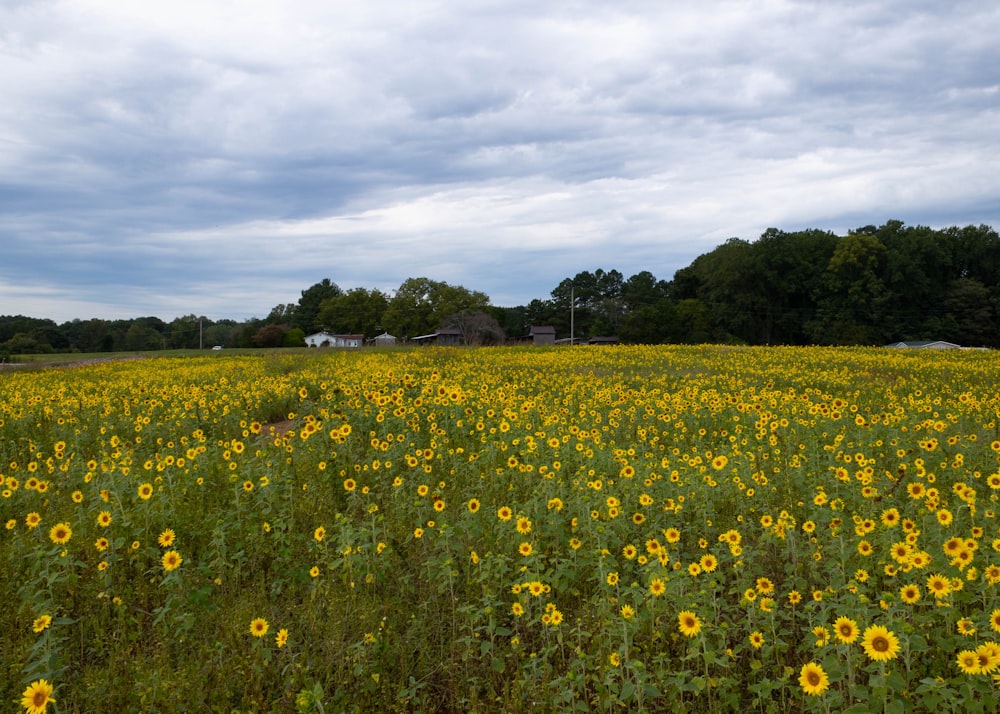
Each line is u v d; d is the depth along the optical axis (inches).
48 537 232.7
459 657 179.6
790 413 470.0
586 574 219.1
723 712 156.0
